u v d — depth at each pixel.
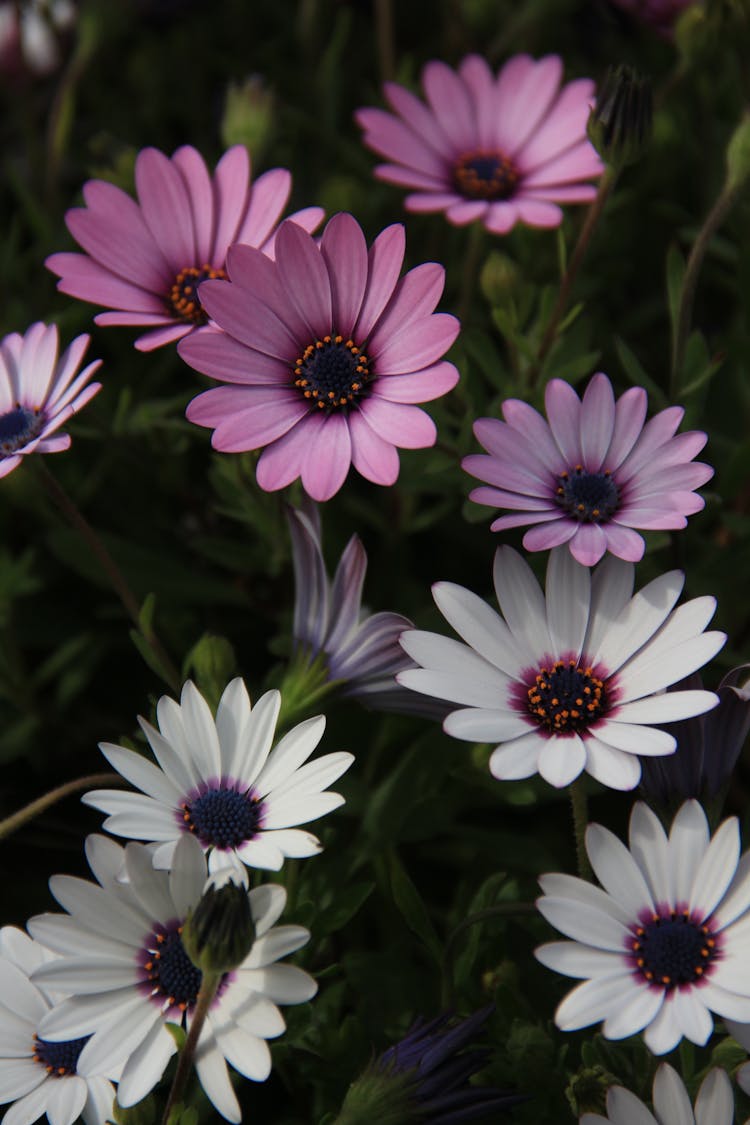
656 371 0.87
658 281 0.90
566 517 0.70
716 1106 0.66
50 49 0.97
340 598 0.72
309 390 0.72
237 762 0.69
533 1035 0.70
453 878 0.81
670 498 0.70
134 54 0.97
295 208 0.90
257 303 0.72
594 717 0.68
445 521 0.85
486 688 0.69
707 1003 0.65
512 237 0.87
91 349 0.89
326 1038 0.72
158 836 0.68
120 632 0.85
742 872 0.67
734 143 0.75
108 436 0.82
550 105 0.84
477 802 0.78
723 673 0.79
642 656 0.69
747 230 0.84
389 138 0.83
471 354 0.79
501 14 0.95
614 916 0.66
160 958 0.68
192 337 0.72
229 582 0.86
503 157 0.84
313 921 0.71
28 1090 0.69
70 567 0.86
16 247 0.88
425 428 0.71
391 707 0.73
